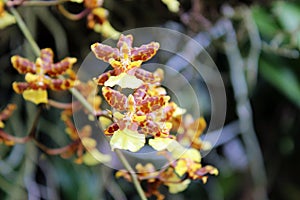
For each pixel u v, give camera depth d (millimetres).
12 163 605
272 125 757
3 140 421
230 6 639
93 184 613
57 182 621
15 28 600
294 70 625
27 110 598
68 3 589
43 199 667
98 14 458
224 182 720
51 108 625
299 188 781
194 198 705
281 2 634
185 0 626
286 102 738
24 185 593
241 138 723
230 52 636
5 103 638
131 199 670
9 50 632
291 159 767
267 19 627
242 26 644
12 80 638
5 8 436
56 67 397
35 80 395
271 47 616
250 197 715
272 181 768
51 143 632
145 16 632
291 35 605
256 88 726
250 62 627
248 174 721
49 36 635
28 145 591
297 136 755
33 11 591
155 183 416
